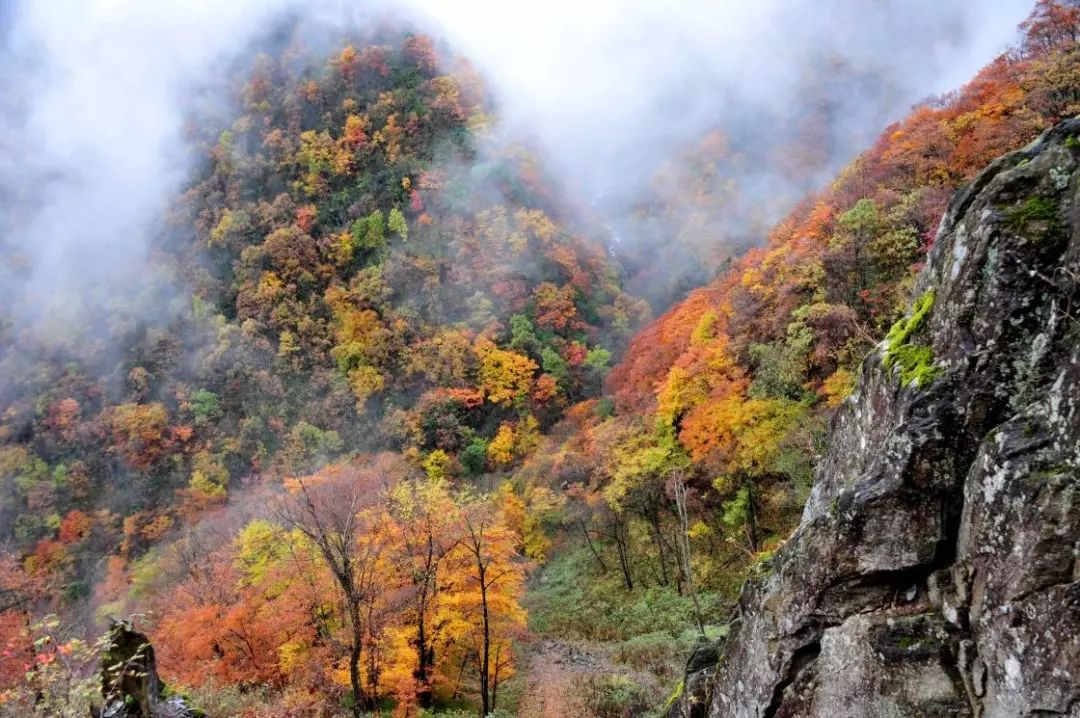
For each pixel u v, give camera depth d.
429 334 73.62
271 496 28.39
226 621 20.50
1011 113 29.56
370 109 102.81
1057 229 6.03
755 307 32.47
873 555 6.82
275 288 79.44
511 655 26.14
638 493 33.94
